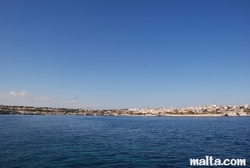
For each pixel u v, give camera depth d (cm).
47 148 4066
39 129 7925
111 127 10144
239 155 3709
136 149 4181
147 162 3142
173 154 3744
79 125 11162
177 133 7469
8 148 3947
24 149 3894
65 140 5206
